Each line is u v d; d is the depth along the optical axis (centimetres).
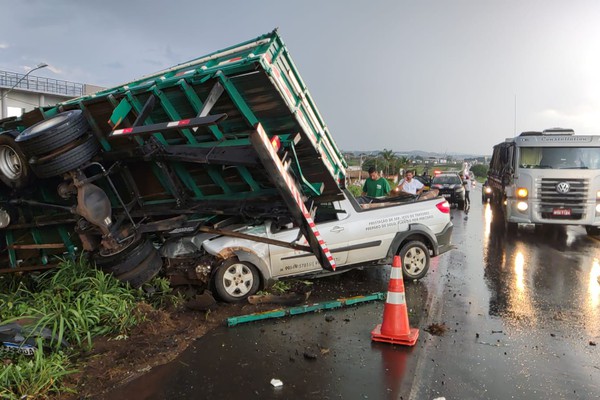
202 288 698
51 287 598
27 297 607
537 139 1404
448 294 751
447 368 479
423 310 666
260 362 488
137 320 573
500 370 475
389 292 550
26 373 423
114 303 574
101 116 635
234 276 679
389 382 447
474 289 782
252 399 414
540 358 505
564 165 1386
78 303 536
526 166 1412
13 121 698
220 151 582
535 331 587
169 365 479
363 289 770
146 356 496
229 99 580
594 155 1373
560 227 1622
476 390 432
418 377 458
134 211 701
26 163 614
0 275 734
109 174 667
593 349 532
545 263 1001
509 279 854
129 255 629
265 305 674
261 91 568
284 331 578
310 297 722
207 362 487
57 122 584
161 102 600
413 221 824
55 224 717
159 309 622
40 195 703
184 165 661
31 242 734
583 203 1345
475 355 511
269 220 712
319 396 420
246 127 622
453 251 1144
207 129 614
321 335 566
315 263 741
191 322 603
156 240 719
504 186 1581
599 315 651
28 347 456
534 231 1521
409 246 821
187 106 607
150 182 696
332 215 771
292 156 623
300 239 717
